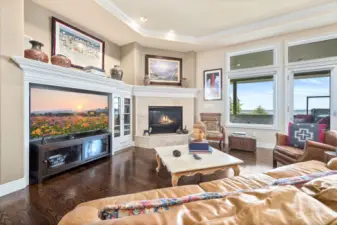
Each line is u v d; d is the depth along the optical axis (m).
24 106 2.20
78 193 2.03
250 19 3.73
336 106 3.56
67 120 2.88
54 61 2.71
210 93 5.11
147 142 4.34
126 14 3.49
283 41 4.12
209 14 3.51
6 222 1.52
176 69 5.19
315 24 3.61
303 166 1.70
